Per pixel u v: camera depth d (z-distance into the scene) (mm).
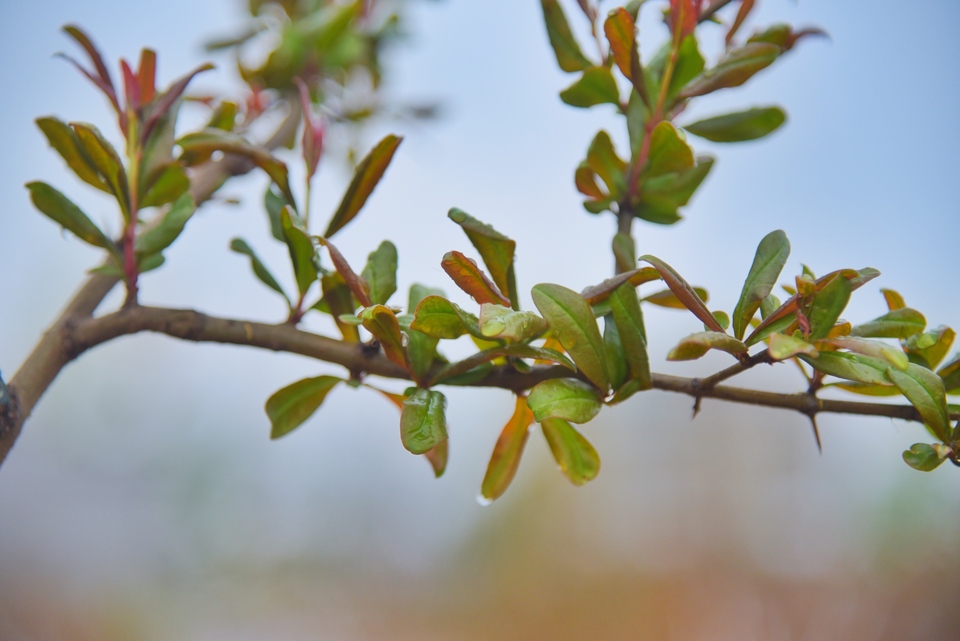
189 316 534
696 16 552
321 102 744
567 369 511
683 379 502
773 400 507
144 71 554
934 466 495
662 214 563
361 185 539
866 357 490
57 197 535
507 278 510
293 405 537
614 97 564
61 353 537
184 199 550
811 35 581
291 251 530
